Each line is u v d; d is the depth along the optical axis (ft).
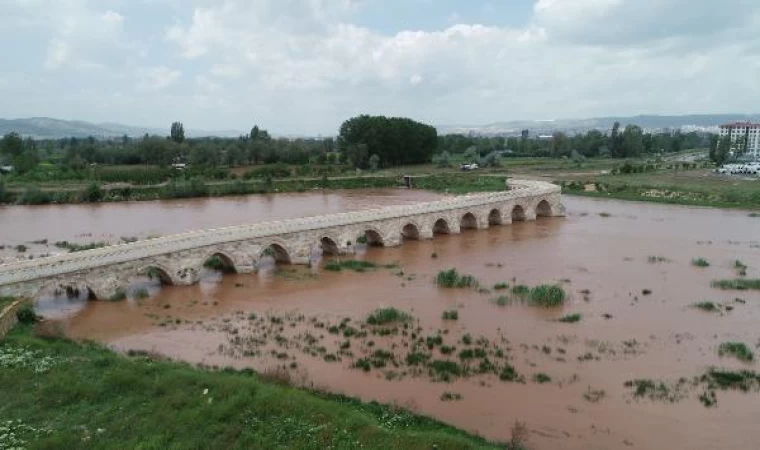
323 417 93.04
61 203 411.95
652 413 105.70
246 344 137.90
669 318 159.74
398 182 558.56
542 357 131.34
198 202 431.43
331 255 241.76
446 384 116.98
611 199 437.99
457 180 547.90
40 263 163.94
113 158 635.66
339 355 131.34
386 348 135.85
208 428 90.53
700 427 101.04
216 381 105.19
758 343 140.87
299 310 165.68
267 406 96.02
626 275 208.64
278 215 359.25
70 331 146.41
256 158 654.53
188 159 644.27
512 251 253.44
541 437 96.94
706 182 501.97
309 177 560.61
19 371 109.50
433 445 85.30
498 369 124.26
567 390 114.83
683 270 216.74
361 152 627.05
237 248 205.57
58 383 104.32
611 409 107.14
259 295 180.86
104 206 403.13
